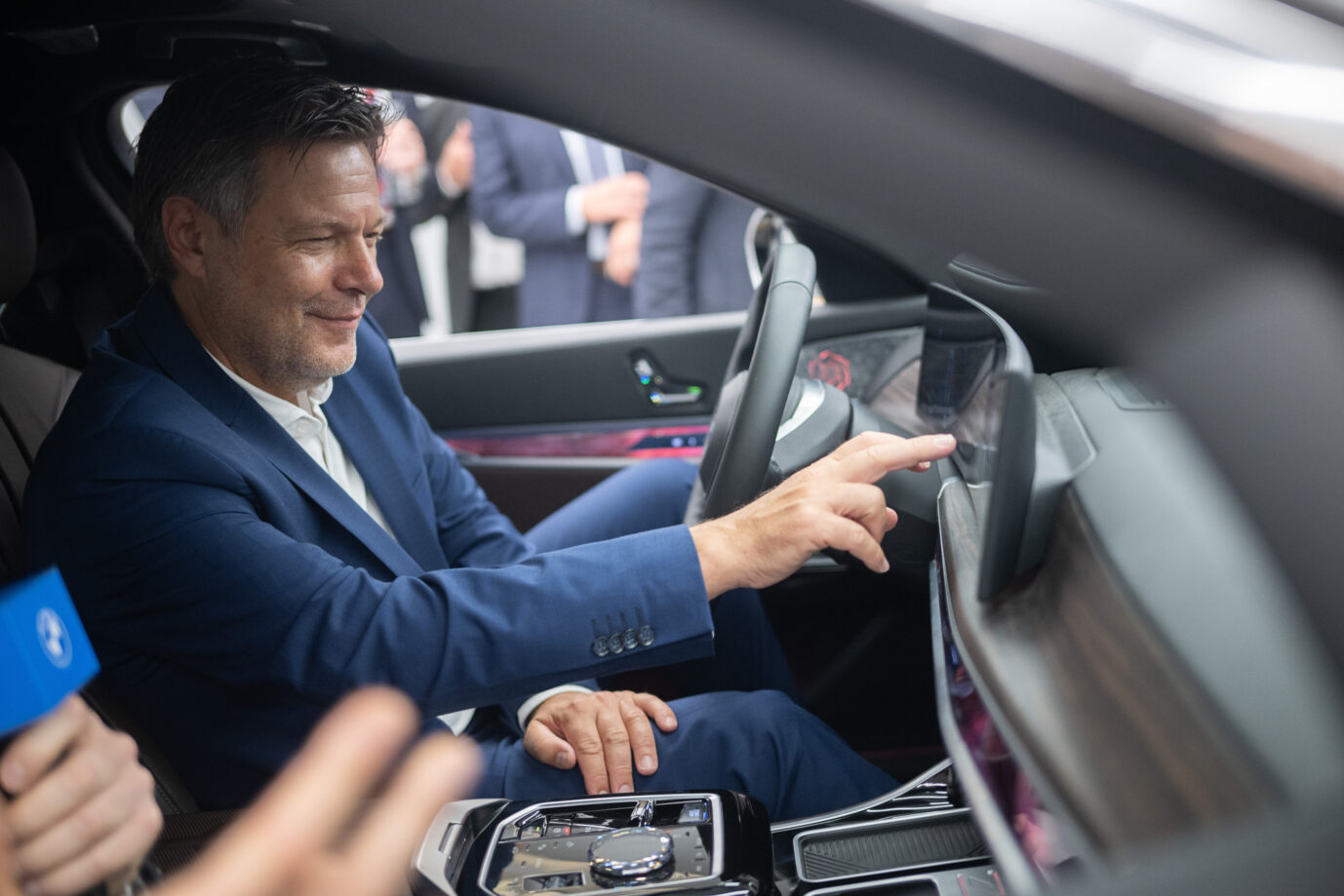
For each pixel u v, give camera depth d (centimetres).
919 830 101
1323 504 55
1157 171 60
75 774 52
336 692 111
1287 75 61
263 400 130
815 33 62
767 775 119
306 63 131
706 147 66
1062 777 61
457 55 68
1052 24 62
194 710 120
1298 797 50
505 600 111
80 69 147
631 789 119
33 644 47
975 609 77
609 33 65
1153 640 60
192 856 100
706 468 137
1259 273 58
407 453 148
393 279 316
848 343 167
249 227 116
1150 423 75
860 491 108
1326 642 54
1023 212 61
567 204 279
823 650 172
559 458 217
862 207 64
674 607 110
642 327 215
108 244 166
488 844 93
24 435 137
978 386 95
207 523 114
